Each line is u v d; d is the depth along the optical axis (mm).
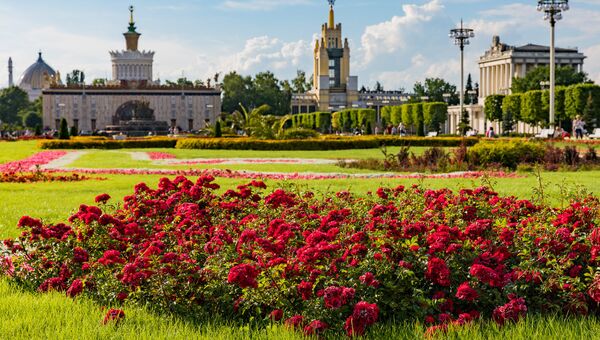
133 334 7645
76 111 190750
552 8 60594
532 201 14383
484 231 9578
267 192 22984
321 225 10484
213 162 42938
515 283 8523
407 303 8211
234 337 7652
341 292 7754
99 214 11336
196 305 8609
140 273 8758
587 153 36344
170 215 12727
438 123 121812
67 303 8891
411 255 8836
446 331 7535
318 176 30000
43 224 12164
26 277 10414
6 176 29469
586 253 9125
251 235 9352
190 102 196000
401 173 33438
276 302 8297
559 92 90188
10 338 7535
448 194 13625
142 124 147875
